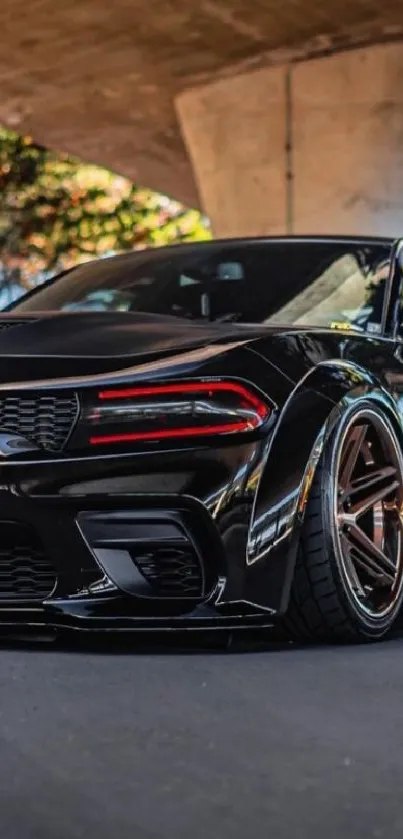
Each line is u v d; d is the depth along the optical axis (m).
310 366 3.56
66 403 3.33
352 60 12.23
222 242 4.70
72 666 3.08
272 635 3.60
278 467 3.37
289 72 12.67
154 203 21.48
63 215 21.50
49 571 3.36
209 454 3.30
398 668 3.13
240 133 13.22
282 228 12.93
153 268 4.61
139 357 3.42
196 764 2.21
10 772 2.15
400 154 12.08
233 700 2.71
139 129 15.62
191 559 3.33
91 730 2.44
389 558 3.79
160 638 3.56
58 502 3.28
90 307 4.45
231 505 3.30
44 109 15.26
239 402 3.34
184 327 3.68
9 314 3.86
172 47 12.83
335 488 3.49
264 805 1.98
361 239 4.60
